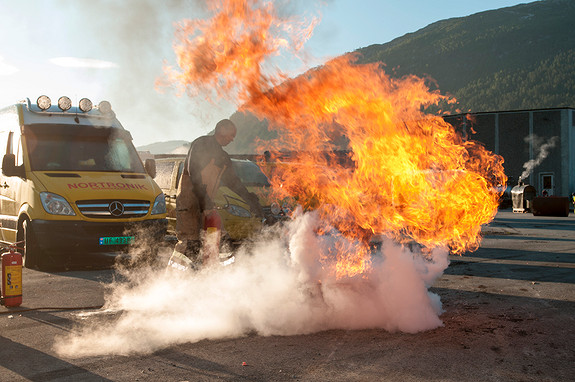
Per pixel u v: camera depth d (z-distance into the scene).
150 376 3.81
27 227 8.88
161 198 9.63
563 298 6.53
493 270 8.81
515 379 3.78
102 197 8.90
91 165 9.69
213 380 3.74
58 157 9.56
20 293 6.06
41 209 8.70
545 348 4.50
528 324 5.27
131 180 9.52
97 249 8.80
